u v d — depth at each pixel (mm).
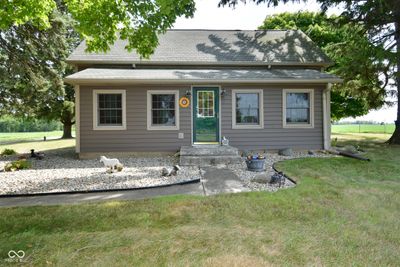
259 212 3711
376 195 4504
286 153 9320
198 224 3314
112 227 3232
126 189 5098
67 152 11508
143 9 5121
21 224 3320
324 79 9102
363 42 10531
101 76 8711
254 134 9789
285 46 11883
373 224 3279
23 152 11477
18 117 20500
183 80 8914
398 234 2992
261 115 9734
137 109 9430
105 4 5016
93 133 9344
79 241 2834
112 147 9398
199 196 4535
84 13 5082
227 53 11117
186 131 9578
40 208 3941
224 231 3080
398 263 2406
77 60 9977
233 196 4465
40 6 4617
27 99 15375
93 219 3490
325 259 2457
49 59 10797
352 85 13453
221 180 5875
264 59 10789
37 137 26922
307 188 4891
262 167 6852
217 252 2586
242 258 2465
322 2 11148
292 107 9914
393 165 7203
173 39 12023
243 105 9789
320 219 3457
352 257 2500
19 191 5098
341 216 3561
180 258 2473
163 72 9680
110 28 5332
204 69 10562
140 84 9391
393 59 10211
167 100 9594
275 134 9820
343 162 7676
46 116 21641
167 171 6395
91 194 4840
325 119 9859
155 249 2650
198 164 7875
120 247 2695
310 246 2701
